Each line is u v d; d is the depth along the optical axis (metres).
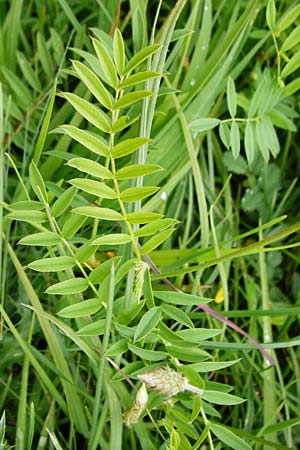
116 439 0.44
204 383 0.41
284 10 0.57
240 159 0.56
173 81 0.52
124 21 0.54
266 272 0.56
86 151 0.53
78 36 0.54
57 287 0.40
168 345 0.42
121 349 0.42
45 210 0.42
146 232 0.39
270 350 0.52
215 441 0.51
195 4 0.50
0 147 0.43
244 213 0.58
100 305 0.42
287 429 0.50
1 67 0.53
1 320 0.47
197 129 0.50
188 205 0.55
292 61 0.49
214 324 0.52
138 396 0.40
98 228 0.53
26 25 0.59
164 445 0.45
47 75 0.56
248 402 0.51
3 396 0.48
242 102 0.53
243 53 0.57
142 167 0.37
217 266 0.53
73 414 0.47
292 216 0.58
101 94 0.36
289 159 0.60
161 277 0.44
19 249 0.52
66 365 0.47
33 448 0.50
